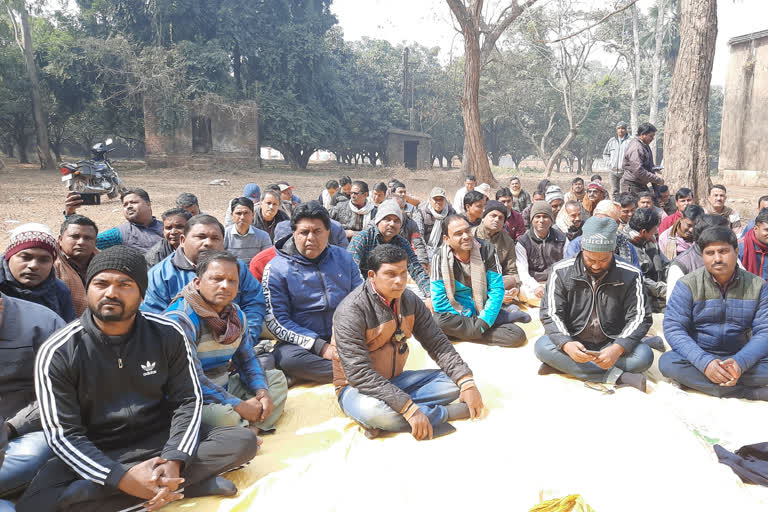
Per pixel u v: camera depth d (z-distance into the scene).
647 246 6.17
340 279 4.55
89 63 31.20
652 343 4.97
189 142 32.28
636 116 30.89
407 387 3.80
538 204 6.53
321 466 3.13
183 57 31.17
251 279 4.25
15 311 3.06
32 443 2.91
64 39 31.91
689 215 6.30
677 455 3.10
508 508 2.76
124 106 32.50
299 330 4.35
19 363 3.05
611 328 4.38
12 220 12.62
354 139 44.34
